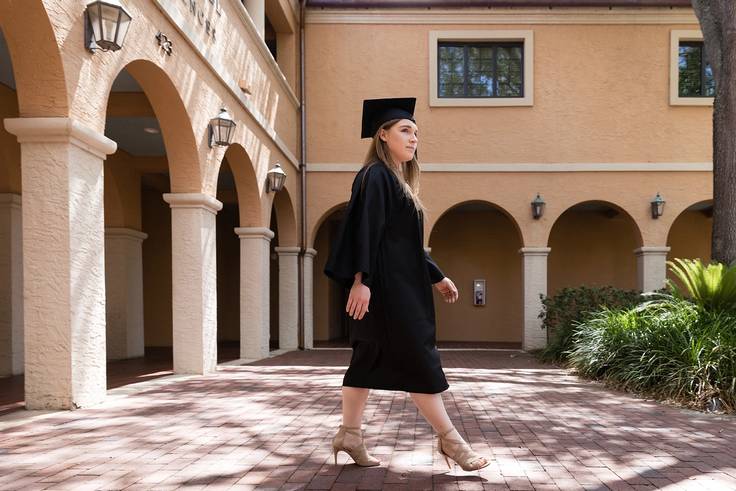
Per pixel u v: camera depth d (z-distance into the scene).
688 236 16.53
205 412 4.83
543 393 6.24
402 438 3.90
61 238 4.62
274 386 6.54
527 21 13.53
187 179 7.43
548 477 3.01
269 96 10.89
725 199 8.79
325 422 4.43
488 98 13.55
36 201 4.61
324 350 12.91
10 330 7.92
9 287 7.96
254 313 10.38
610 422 4.59
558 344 10.13
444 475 3.00
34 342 4.64
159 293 14.63
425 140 13.52
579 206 15.82
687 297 8.06
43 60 4.42
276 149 11.48
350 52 13.72
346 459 3.32
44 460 3.27
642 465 3.28
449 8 13.57
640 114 13.43
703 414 5.00
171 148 7.28
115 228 11.01
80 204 4.76
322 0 13.66
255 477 2.95
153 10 5.96
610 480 2.98
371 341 2.76
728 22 8.81
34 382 4.67
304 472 3.04
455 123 13.55
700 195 13.31
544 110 13.49
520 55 13.80
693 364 5.65
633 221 13.34
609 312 8.48
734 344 5.76
